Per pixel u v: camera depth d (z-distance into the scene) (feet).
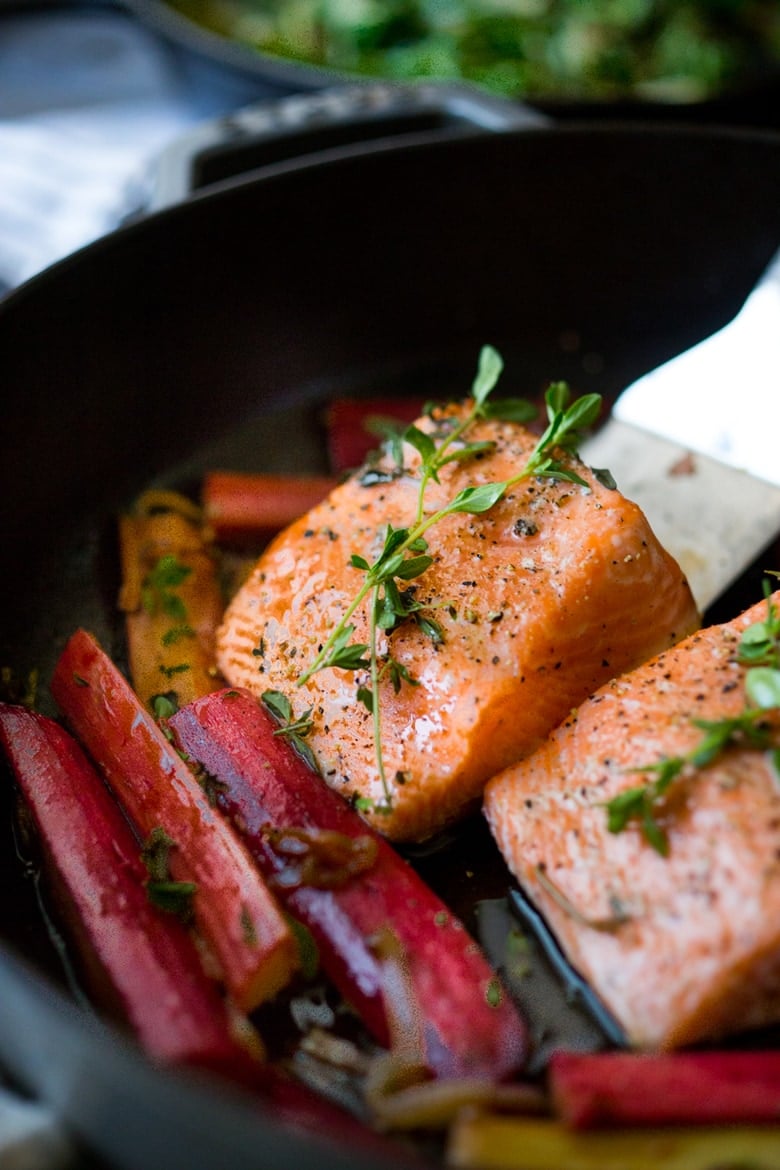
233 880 0.80
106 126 1.68
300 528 0.94
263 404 1.15
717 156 1.17
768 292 1.15
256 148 1.23
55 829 0.82
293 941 0.78
